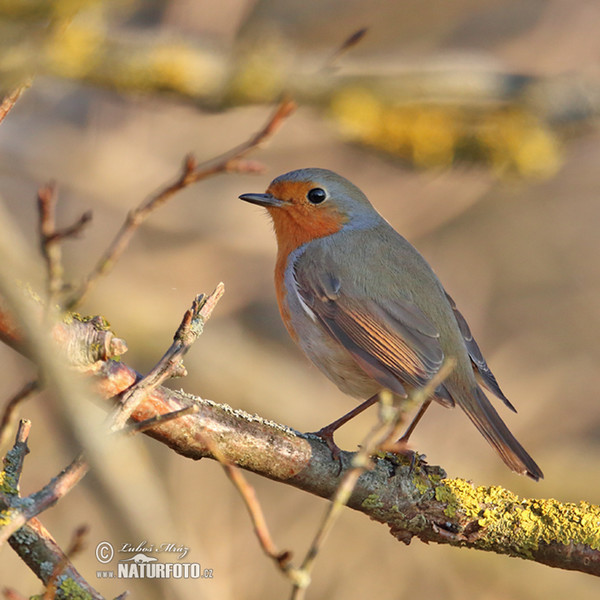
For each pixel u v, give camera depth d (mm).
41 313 6027
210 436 6965
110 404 6582
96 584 10422
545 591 11562
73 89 13492
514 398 14031
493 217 15438
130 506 6125
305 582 4805
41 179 13164
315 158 14594
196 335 6367
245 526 11570
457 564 11711
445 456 12531
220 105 8336
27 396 5062
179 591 6969
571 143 10594
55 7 6797
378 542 11766
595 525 7320
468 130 9516
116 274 13336
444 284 15047
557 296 15211
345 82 8938
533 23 14711
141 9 12320
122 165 13500
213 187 14180
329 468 7309
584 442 13742
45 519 10922
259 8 13180
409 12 13586
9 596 5441
